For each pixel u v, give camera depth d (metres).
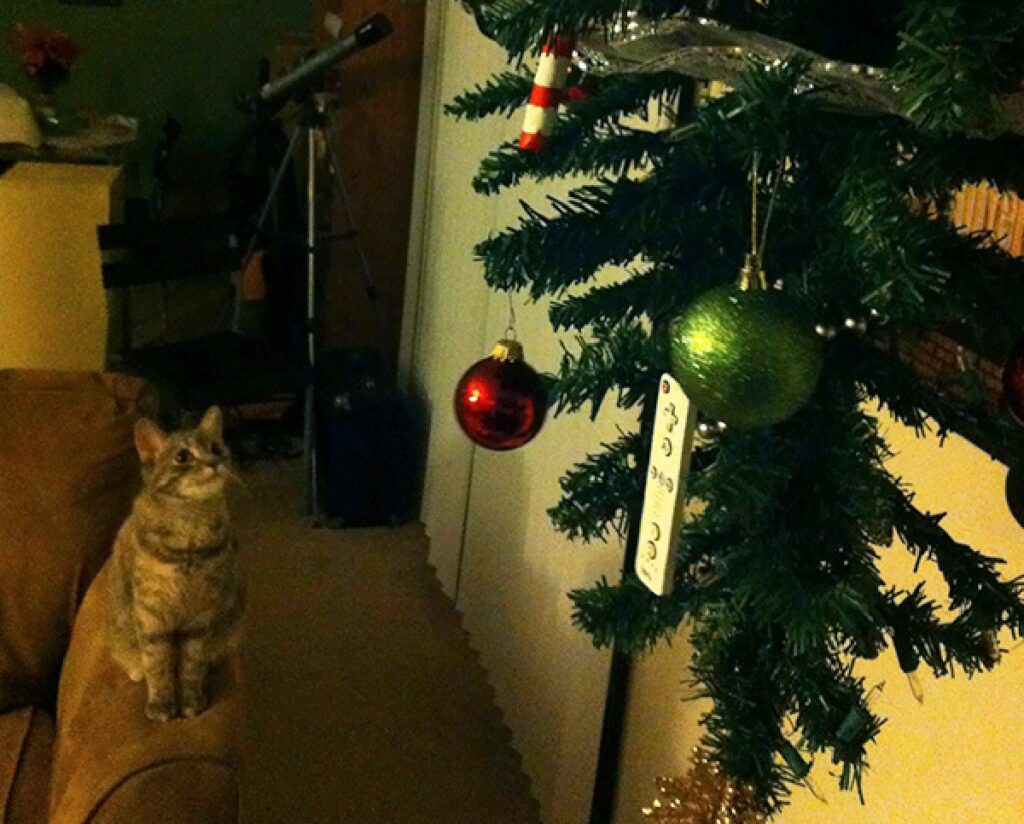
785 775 0.86
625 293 0.81
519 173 0.85
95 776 1.18
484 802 2.13
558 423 1.98
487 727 2.34
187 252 2.90
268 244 3.44
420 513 3.19
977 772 1.08
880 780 1.23
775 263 0.74
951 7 0.53
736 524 0.85
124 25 4.07
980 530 1.06
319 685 2.43
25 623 1.50
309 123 2.98
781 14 0.71
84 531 1.50
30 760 1.42
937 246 0.65
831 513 0.69
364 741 2.27
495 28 0.76
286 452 3.46
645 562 0.82
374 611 2.72
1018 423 0.74
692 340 0.65
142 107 4.18
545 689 2.10
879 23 0.69
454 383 2.63
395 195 3.35
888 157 0.65
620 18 0.68
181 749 1.19
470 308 2.47
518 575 2.24
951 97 0.53
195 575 1.27
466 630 2.63
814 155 0.68
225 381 2.88
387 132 3.29
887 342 0.96
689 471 0.85
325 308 3.46
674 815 0.93
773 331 0.63
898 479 0.86
